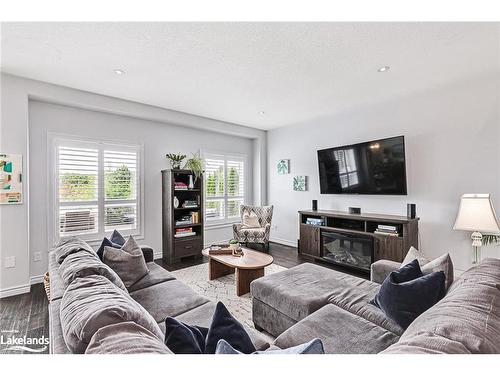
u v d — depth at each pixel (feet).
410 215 10.78
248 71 9.02
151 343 2.57
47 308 8.25
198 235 14.52
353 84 10.27
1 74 9.04
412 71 9.09
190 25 6.30
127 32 6.62
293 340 4.50
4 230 9.11
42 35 6.73
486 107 9.57
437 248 10.80
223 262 9.47
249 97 11.75
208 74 9.25
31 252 10.40
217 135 17.22
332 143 14.75
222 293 9.31
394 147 11.33
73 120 11.42
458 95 10.19
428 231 11.03
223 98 11.87
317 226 13.26
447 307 3.27
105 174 12.38
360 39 6.98
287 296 6.14
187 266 12.73
